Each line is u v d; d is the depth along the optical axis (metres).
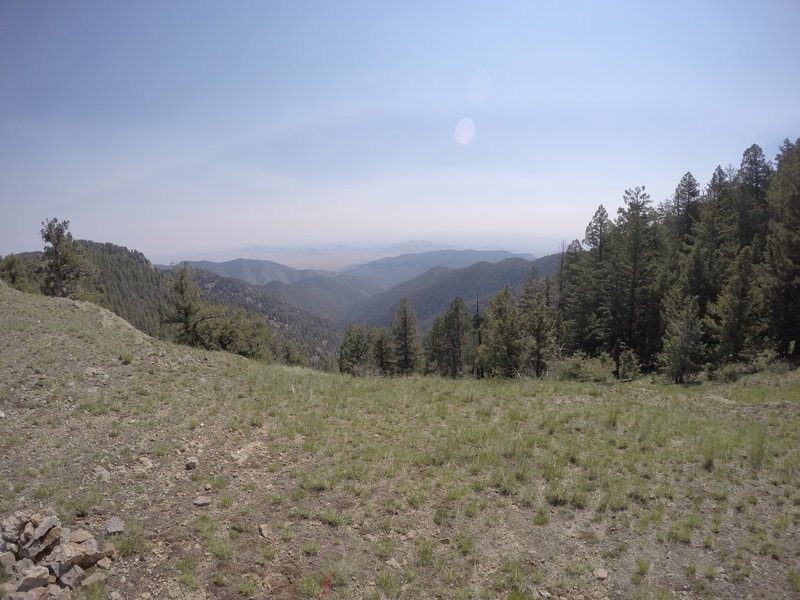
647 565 6.90
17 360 12.68
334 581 6.30
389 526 7.68
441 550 7.20
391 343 57.25
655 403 15.67
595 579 6.66
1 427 9.13
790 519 8.01
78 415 10.31
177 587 5.94
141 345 17.58
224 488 8.47
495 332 39.03
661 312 36.81
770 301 27.00
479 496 8.80
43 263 35.19
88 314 20.39
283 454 10.22
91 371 13.12
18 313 17.56
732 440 11.32
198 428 10.86
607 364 25.05
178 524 7.22
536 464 10.15
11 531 6.12
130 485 8.10
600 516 8.22
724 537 7.60
